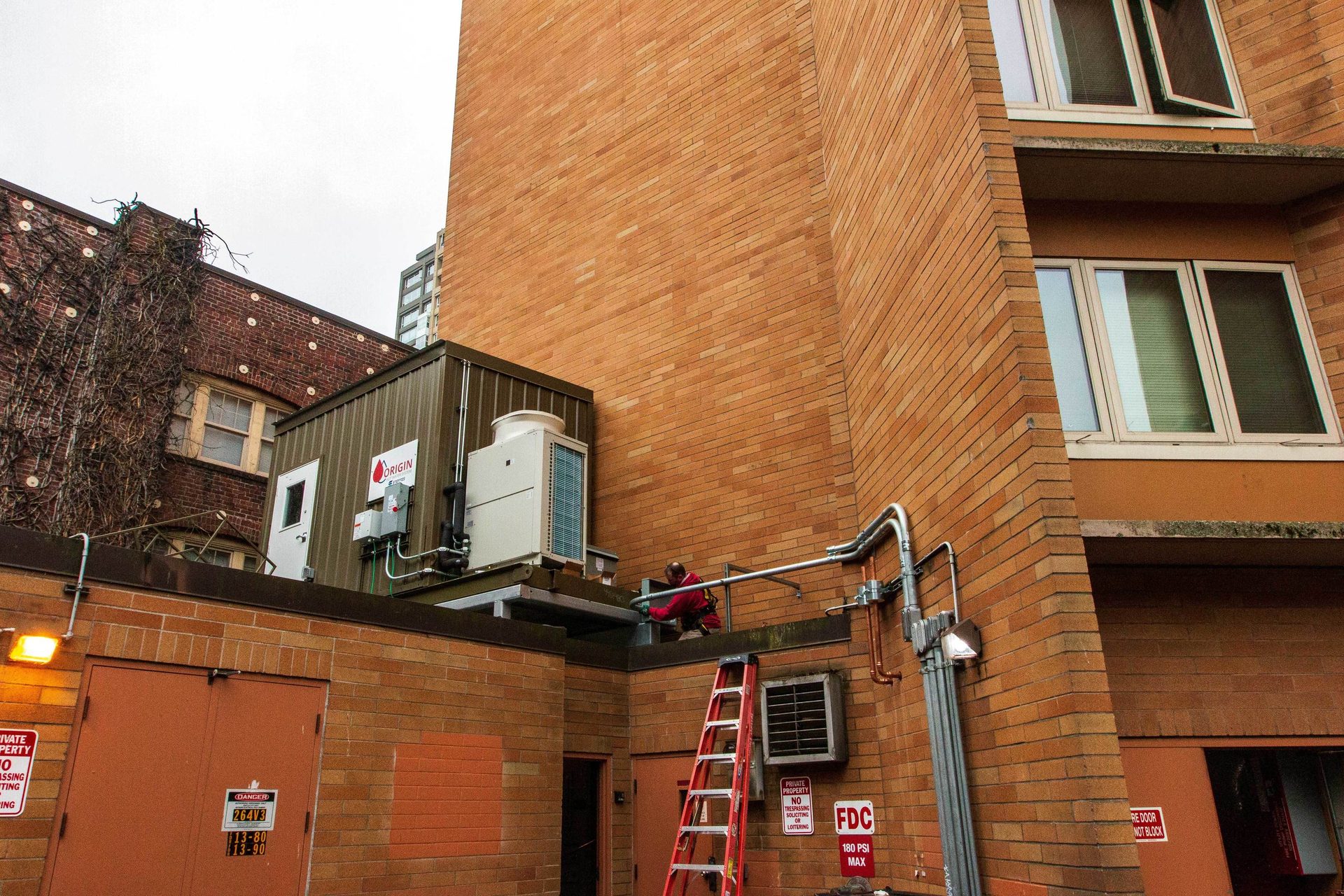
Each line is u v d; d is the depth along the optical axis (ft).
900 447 27.02
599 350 43.73
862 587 27.32
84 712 19.54
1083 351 21.98
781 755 27.94
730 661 28.99
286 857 21.75
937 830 22.82
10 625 18.97
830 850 27.04
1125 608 21.08
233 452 54.60
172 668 21.03
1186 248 23.20
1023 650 18.95
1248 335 22.56
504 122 54.03
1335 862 21.72
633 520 39.63
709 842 29.14
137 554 21.03
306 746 22.75
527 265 49.19
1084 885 16.43
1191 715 20.38
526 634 28.40
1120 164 22.07
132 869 19.42
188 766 20.71
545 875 26.71
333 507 38.32
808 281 36.83
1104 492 20.51
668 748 30.83
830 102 35.53
